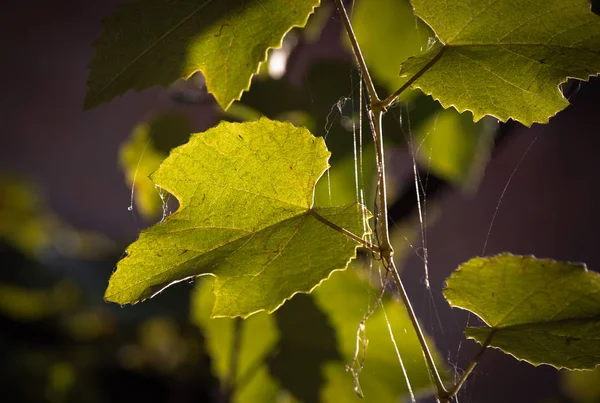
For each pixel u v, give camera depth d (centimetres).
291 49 76
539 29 55
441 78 57
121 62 58
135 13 58
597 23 55
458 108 57
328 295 72
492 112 57
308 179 56
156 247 56
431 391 72
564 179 324
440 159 75
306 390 72
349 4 75
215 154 55
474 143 75
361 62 56
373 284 73
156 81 58
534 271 55
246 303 55
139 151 81
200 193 56
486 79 57
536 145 329
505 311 56
